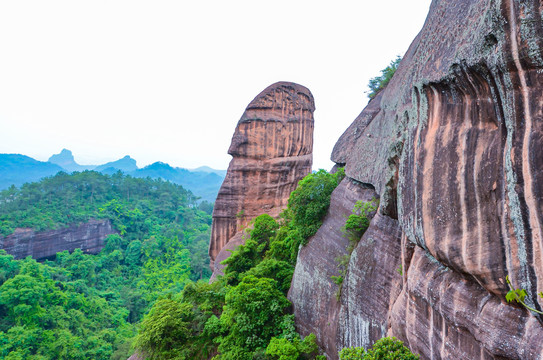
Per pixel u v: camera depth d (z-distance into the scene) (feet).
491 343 25.39
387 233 47.73
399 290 43.29
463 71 27.12
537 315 22.94
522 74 22.97
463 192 27.50
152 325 69.51
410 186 34.09
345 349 33.40
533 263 22.79
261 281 65.67
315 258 61.72
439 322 31.42
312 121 126.21
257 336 61.52
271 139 115.34
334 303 55.06
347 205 60.39
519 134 23.45
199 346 67.72
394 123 49.73
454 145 28.53
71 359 139.03
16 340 138.10
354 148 67.15
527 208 22.93
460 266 27.96
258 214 114.42
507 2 22.91
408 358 30.42
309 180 68.44
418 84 33.22
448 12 32.24
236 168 115.03
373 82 82.48
